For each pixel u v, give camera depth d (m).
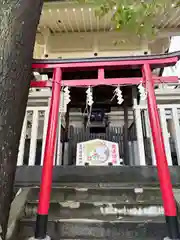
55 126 1.38
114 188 1.59
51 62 1.55
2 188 0.85
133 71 2.77
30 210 1.42
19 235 1.23
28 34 1.03
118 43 3.63
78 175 1.88
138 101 2.88
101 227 1.28
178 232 1.06
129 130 3.51
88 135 3.64
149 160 2.66
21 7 1.01
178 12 3.03
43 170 1.24
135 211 1.42
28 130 2.97
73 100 3.54
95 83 1.57
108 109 3.90
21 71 0.99
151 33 2.12
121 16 1.75
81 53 3.62
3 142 0.87
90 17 3.21
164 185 1.18
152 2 1.80
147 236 1.25
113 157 2.65
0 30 0.94
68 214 1.42
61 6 2.96
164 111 2.47
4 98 0.89
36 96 2.63
